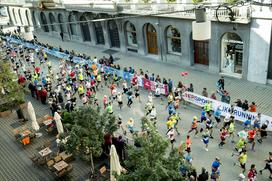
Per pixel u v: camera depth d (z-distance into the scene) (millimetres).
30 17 52344
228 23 23750
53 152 18266
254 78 24297
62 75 29281
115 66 28812
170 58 30562
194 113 21422
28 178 16641
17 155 18703
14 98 22797
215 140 18250
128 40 35219
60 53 34844
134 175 10453
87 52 37656
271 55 22781
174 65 30188
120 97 22641
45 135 20406
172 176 10398
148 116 21281
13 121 22797
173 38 29734
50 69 30047
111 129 15367
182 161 11430
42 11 47500
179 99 22344
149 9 29719
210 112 20719
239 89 23625
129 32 34500
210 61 26859
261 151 16984
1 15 59938
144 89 25750
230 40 25062
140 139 11227
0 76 22031
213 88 24234
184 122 20406
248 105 20062
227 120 18562
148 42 32875
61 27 45094
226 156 16844
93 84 25828
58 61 34906
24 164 17812
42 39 46969
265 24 21891
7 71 22500
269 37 22094
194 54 28688
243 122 19328
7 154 18906
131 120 18625
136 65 31281
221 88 22812
